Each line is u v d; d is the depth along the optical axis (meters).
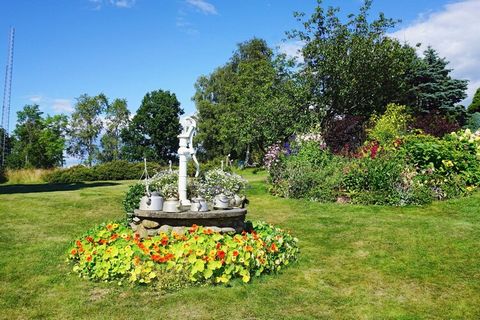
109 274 5.36
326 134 15.77
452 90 24.06
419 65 24.19
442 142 11.28
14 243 7.32
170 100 49.72
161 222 6.11
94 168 24.03
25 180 22.52
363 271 5.81
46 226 8.74
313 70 19.95
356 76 19.50
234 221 6.48
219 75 43.16
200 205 6.24
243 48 41.59
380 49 19.25
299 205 10.66
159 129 49.22
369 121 18.64
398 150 11.62
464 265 5.86
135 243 5.66
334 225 8.34
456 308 4.64
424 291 5.11
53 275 5.59
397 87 21.50
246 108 23.11
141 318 4.30
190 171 20.78
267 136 20.48
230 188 9.21
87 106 50.56
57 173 22.95
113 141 51.22
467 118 24.80
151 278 5.12
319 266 6.04
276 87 21.41
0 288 5.16
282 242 6.39
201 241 5.43
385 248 6.70
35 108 50.38
